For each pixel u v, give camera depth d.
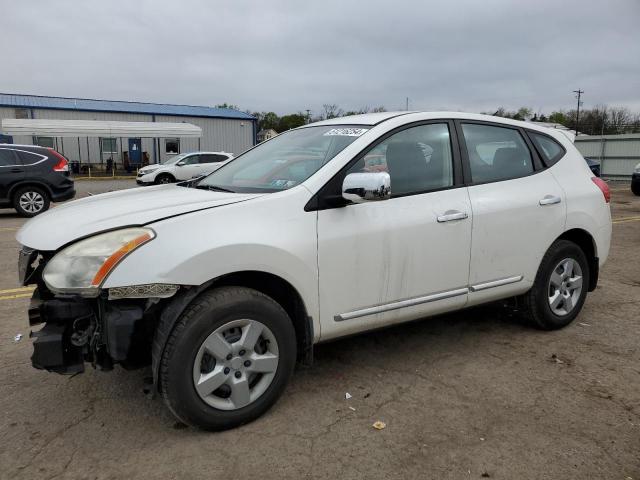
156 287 2.63
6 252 7.97
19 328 4.54
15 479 2.51
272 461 2.64
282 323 2.97
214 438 2.84
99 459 2.67
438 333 4.38
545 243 4.13
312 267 3.06
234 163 4.14
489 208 3.79
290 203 3.05
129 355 2.71
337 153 3.32
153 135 34.50
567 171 4.41
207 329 2.73
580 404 3.20
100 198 3.57
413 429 2.93
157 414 3.10
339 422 3.00
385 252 3.32
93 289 2.58
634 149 27.16
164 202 3.11
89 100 42.16
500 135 4.12
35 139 34.78
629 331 4.42
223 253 2.75
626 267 6.84
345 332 3.31
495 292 3.93
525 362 3.80
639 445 2.77
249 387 2.97
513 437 2.85
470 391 3.37
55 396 3.32
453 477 2.52
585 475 2.53
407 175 3.53
